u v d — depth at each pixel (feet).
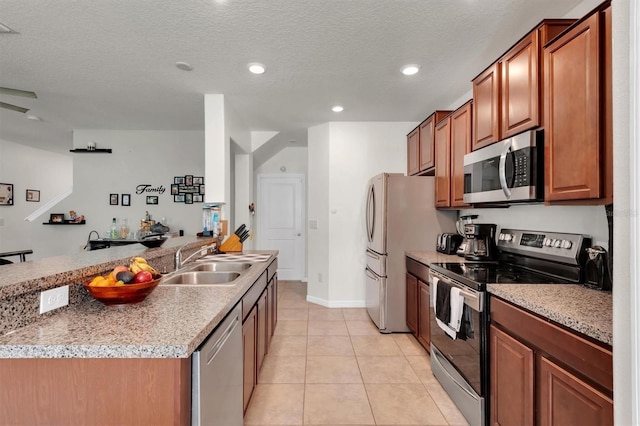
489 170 6.73
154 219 15.62
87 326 3.59
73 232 15.49
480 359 5.68
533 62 5.58
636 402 2.17
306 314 12.67
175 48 7.52
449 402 6.81
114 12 6.14
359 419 6.28
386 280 10.62
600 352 3.44
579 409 3.68
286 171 18.69
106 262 4.93
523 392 4.66
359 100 10.98
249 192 14.98
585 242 5.76
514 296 4.87
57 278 3.97
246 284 5.76
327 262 13.73
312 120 13.39
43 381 3.20
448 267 7.34
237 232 11.07
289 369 8.25
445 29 6.75
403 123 13.64
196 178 15.72
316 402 6.83
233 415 4.84
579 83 4.58
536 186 5.44
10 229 18.97
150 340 3.21
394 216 10.63
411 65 8.38
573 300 4.59
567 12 6.18
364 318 12.17
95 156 15.53
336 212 13.65
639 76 2.14
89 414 3.20
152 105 11.64
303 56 7.90
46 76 9.07
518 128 6.01
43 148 20.49
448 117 9.50
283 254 18.84
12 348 3.04
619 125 2.35
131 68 8.55
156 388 3.19
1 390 3.20
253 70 8.64
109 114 12.83
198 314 4.01
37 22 6.45
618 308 2.34
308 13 6.21
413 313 9.87
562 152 4.93
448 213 10.76
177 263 7.15
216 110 10.43
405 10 6.12
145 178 15.66
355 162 13.62
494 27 6.68
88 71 8.73
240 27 6.66
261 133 15.17
